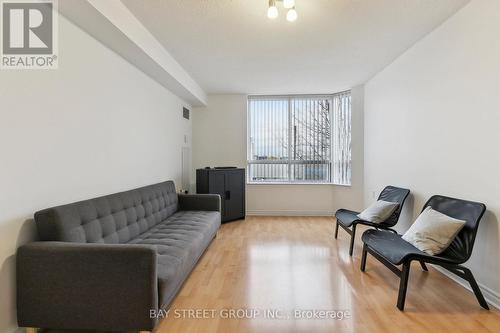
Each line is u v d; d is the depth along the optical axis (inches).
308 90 190.5
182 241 91.9
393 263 78.0
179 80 137.9
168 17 91.6
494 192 75.8
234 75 156.0
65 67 75.0
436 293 83.4
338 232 154.3
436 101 100.1
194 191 203.0
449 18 92.4
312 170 205.8
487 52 77.2
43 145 68.1
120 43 91.2
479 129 80.5
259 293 83.6
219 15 90.5
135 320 59.3
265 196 203.8
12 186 60.2
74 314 59.9
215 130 202.8
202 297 81.1
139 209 104.3
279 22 95.6
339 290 85.5
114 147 99.3
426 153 106.7
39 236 64.3
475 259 82.7
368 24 97.1
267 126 207.9
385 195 131.6
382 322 68.8
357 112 177.8
